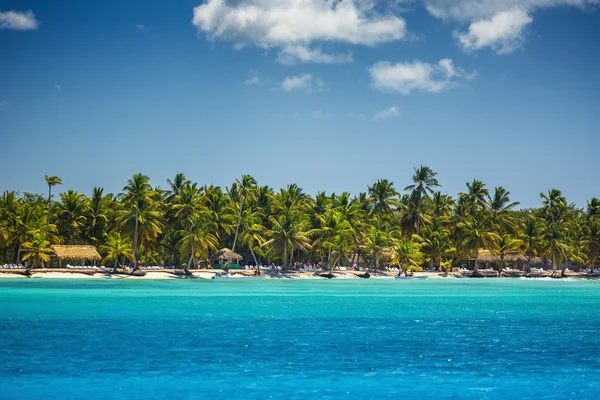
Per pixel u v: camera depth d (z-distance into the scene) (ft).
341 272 388.57
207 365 91.04
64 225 363.35
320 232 377.91
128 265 376.07
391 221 416.46
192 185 374.43
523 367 91.56
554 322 146.61
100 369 87.66
